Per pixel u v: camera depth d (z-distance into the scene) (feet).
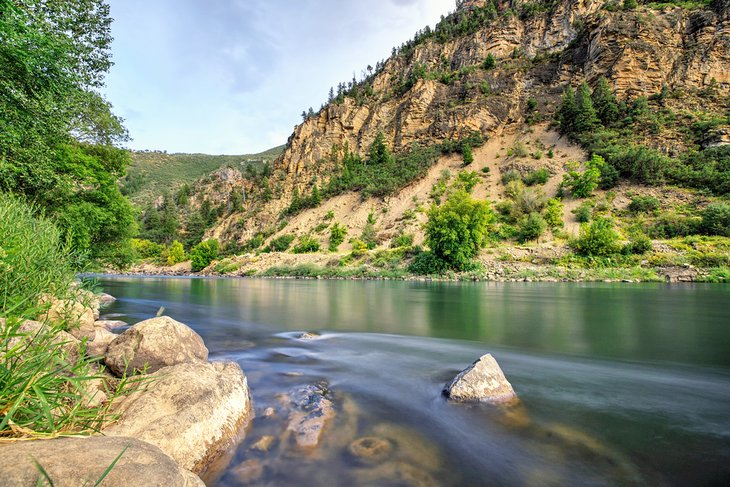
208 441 10.43
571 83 245.86
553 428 12.57
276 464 10.16
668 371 19.51
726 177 142.00
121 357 14.78
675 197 148.66
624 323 34.81
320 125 334.44
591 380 17.97
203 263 219.82
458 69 320.29
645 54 216.95
